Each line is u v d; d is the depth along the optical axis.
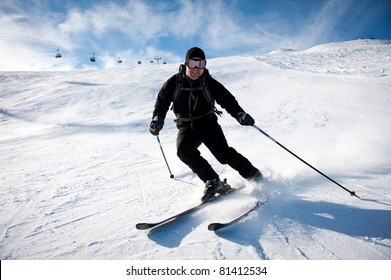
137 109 9.17
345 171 3.05
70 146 5.26
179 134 2.67
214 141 2.57
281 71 15.23
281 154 3.92
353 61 17.27
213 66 17.91
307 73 14.11
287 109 7.70
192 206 2.38
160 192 2.71
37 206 2.49
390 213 2.04
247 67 17.17
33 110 9.78
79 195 2.71
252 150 4.25
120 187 2.88
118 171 3.44
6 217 2.30
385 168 3.05
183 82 2.52
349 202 2.26
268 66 17.34
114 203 2.50
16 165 3.99
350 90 9.57
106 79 15.18
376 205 2.18
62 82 14.81
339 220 2.00
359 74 12.77
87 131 6.83
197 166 2.51
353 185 2.62
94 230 2.05
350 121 6.05
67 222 2.18
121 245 1.85
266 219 2.06
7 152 4.96
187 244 1.83
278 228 1.94
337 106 7.61
